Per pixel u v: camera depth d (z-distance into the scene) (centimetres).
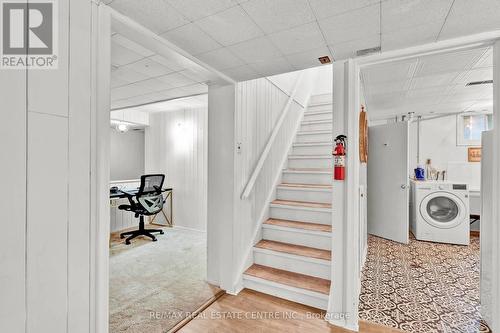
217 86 253
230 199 242
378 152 410
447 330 185
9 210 98
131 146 612
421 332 183
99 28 129
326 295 209
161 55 186
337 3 129
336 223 202
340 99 201
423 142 486
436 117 478
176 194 490
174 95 317
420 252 341
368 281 260
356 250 200
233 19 146
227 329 190
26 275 102
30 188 104
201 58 197
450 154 470
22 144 101
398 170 381
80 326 121
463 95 340
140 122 502
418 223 393
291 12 138
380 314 206
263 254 264
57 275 112
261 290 242
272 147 317
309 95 464
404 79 274
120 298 231
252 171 276
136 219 501
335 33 159
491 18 140
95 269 128
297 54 190
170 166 498
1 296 96
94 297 127
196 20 147
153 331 186
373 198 418
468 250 348
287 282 228
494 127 154
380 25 149
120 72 239
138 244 391
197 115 466
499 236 150
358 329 189
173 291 244
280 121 326
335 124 203
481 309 198
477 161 453
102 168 130
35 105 106
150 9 137
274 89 335
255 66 213
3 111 97
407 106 408
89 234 125
